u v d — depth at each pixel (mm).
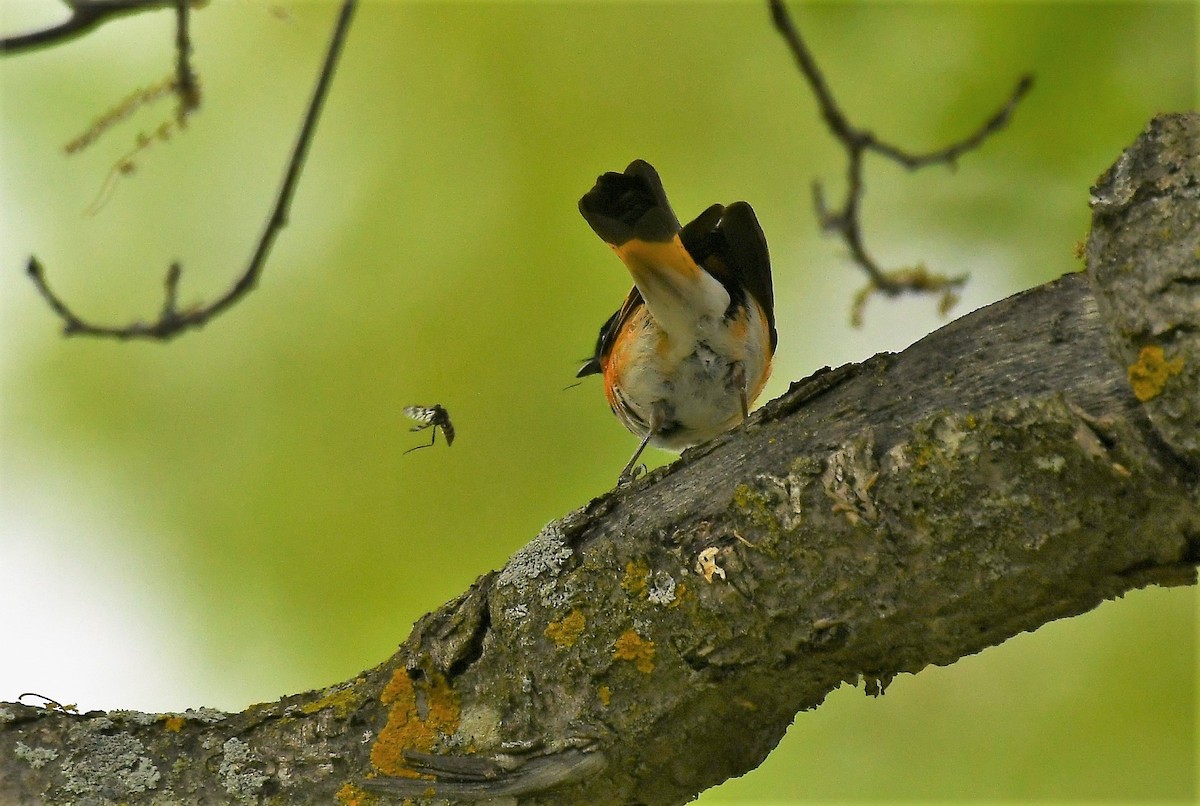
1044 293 4281
